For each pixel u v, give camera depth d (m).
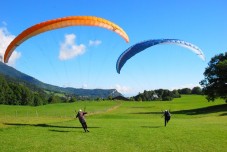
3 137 24.44
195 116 66.38
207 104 128.38
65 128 31.42
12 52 31.69
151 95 196.88
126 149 20.75
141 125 36.09
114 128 31.91
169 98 176.62
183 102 150.75
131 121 43.75
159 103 149.38
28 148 20.48
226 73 86.44
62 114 70.69
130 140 24.05
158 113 81.75
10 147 20.66
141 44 34.00
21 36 29.77
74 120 43.19
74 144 22.11
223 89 88.25
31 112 79.31
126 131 29.33
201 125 36.31
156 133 28.08
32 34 29.59
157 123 40.03
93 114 74.06
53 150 20.06
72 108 108.25
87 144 22.19
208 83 92.25
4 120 37.22
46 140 23.52
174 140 24.19
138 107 121.19
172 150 20.62
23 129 29.31
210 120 47.66
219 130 30.38
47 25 29.02
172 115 74.38
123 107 120.94
